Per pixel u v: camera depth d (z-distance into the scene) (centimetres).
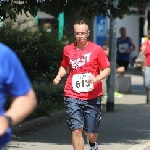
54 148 1923
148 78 3325
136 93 3997
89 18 2316
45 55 3033
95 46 1609
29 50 3019
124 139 2150
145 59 3316
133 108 3138
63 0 2242
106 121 2622
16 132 2178
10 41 2977
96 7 2264
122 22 6731
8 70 741
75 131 1591
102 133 2281
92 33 3278
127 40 4025
